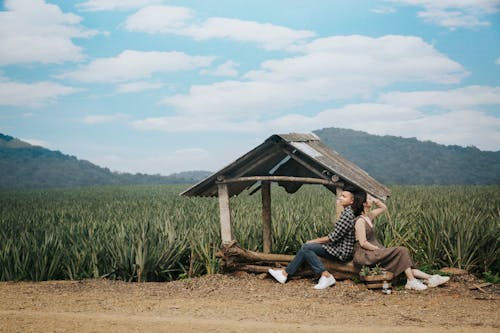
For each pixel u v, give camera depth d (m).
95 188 75.81
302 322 7.43
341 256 10.02
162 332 6.83
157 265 11.95
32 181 179.00
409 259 9.50
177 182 191.00
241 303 8.88
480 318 7.61
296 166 11.91
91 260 12.48
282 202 25.06
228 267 11.27
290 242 13.37
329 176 10.41
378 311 8.12
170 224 13.91
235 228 13.76
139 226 14.27
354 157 197.75
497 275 10.95
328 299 9.09
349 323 7.35
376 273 9.48
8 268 12.11
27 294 9.98
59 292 10.15
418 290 9.42
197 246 12.36
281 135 10.62
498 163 188.50
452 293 9.27
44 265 11.93
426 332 6.71
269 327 7.01
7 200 40.44
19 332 6.95
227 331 6.82
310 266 10.45
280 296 9.41
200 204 25.16
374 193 9.66
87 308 8.60
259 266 11.12
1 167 186.25
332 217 15.59
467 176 179.25
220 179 11.23
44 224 17.67
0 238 14.11
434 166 189.12
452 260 11.78
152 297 9.54
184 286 10.46
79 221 18.45
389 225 13.18
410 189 43.97
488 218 14.12
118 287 10.60
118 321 7.43
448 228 12.12
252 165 11.06
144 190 63.09
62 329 7.05
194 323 7.27
